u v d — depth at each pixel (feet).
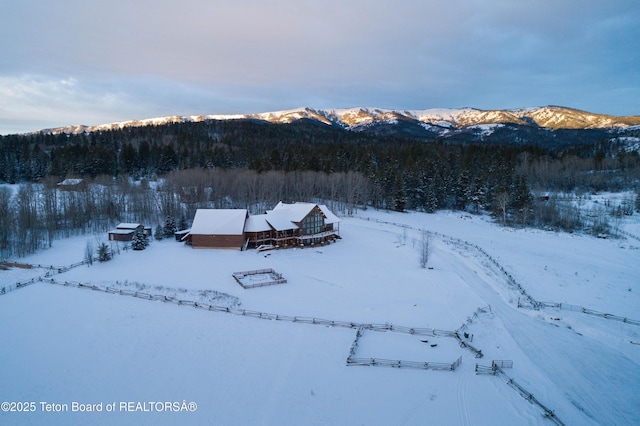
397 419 75.10
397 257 191.31
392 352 100.17
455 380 88.02
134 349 99.50
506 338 108.17
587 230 254.06
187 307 126.11
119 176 352.49
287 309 126.62
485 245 220.84
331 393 82.89
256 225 210.38
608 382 89.40
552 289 149.69
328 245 215.51
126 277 153.69
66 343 101.96
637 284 156.35
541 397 82.58
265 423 73.56
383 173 339.77
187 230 229.45
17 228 209.67
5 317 116.98
